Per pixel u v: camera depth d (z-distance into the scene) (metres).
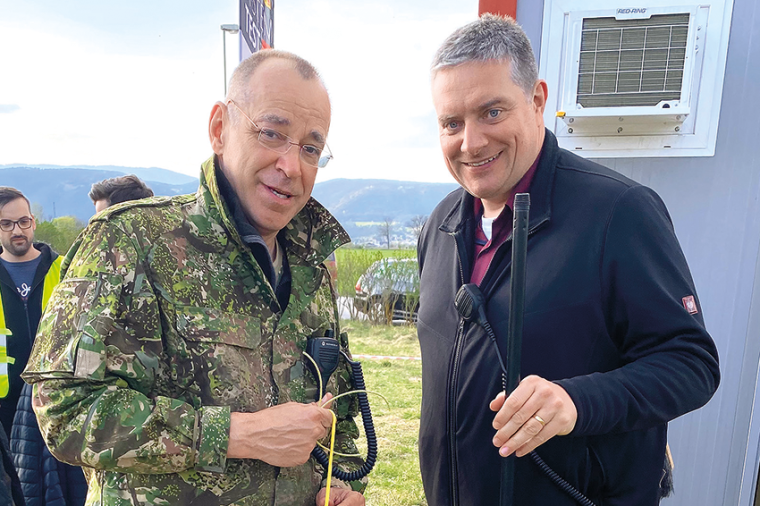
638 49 1.45
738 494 1.63
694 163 1.56
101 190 2.35
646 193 1.02
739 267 1.57
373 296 5.92
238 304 0.97
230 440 0.84
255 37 2.21
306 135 0.97
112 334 0.83
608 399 0.85
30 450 1.91
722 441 1.64
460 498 1.12
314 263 1.11
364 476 1.12
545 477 1.00
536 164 1.13
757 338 1.57
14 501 1.45
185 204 1.00
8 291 2.12
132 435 0.79
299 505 1.00
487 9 1.59
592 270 0.99
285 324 1.02
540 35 1.56
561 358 1.00
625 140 1.56
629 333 0.97
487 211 1.23
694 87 1.49
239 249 0.98
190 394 0.89
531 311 1.02
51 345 0.82
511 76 1.04
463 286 1.09
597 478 1.00
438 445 1.17
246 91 0.96
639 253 0.96
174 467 0.82
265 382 0.97
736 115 1.50
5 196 2.18
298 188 0.99
